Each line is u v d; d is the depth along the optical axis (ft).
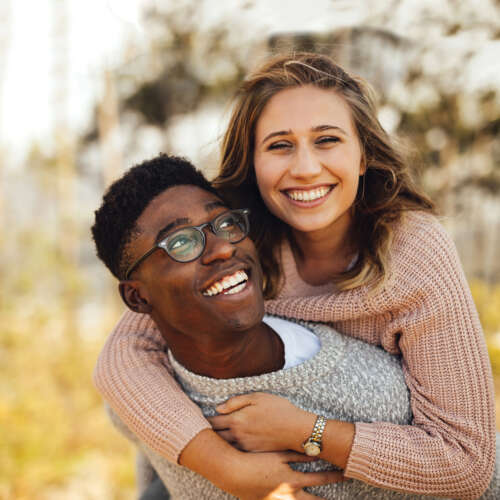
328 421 4.26
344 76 5.29
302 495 4.17
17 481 10.86
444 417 4.57
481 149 15.11
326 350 4.62
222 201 4.49
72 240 17.20
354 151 5.07
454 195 17.72
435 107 10.41
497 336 15.49
